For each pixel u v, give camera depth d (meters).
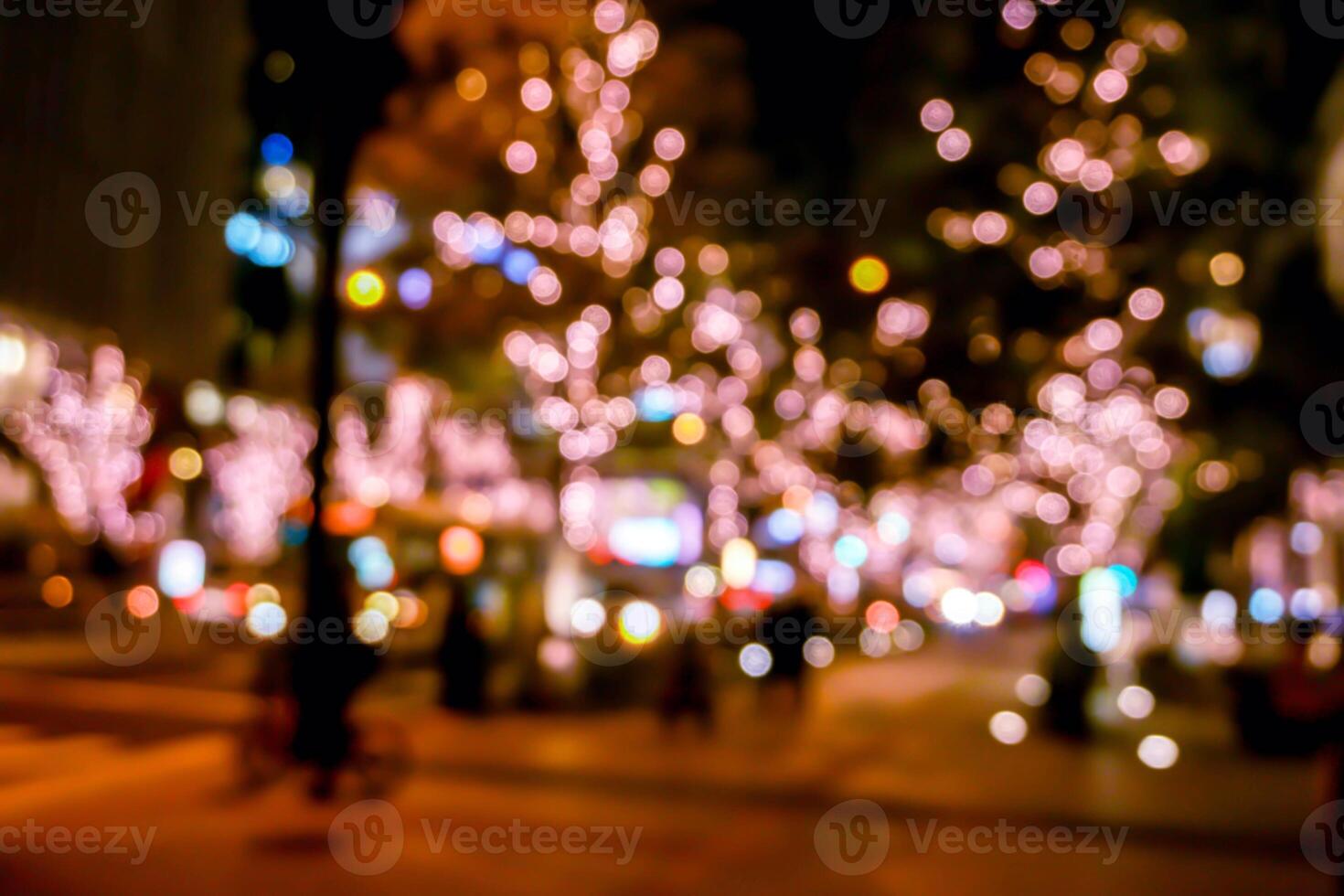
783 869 10.84
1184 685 24.94
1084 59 20.42
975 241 22.61
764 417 31.95
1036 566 51.09
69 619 28.28
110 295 35.28
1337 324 18.58
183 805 12.09
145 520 34.88
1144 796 15.48
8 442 31.66
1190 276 20.22
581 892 9.56
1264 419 20.25
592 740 19.20
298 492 33.53
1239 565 23.30
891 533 46.47
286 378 36.12
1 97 31.56
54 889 8.58
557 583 23.84
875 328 26.38
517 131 19.78
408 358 23.86
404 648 24.80
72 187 34.03
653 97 22.52
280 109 25.98
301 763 12.58
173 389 37.31
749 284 26.03
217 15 38.75
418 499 25.33
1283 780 17.31
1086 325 25.06
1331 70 18.34
